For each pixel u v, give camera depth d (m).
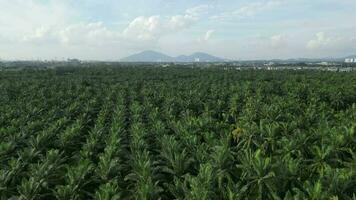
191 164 27.83
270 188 21.52
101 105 65.00
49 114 51.31
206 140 33.12
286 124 35.06
